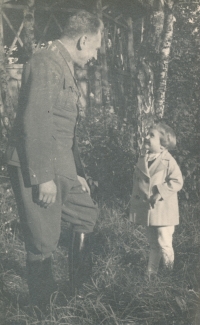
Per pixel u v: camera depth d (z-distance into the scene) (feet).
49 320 7.76
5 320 7.93
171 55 15.69
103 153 14.25
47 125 7.66
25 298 8.93
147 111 14.98
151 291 8.82
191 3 16.02
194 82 15.46
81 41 8.36
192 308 8.28
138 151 14.87
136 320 8.03
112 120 16.30
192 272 9.74
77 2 21.99
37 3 20.84
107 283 9.14
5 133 15.16
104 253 10.90
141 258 10.78
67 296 8.75
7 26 21.70
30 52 19.26
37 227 8.06
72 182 8.45
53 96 7.87
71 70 8.40
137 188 10.15
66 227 12.14
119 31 23.90
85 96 22.50
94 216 9.11
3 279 9.48
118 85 22.82
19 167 7.89
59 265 10.37
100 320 8.01
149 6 14.98
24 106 7.69
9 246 10.96
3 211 11.94
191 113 14.85
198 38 15.94
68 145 8.45
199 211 12.89
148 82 14.97
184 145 14.15
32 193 7.95
